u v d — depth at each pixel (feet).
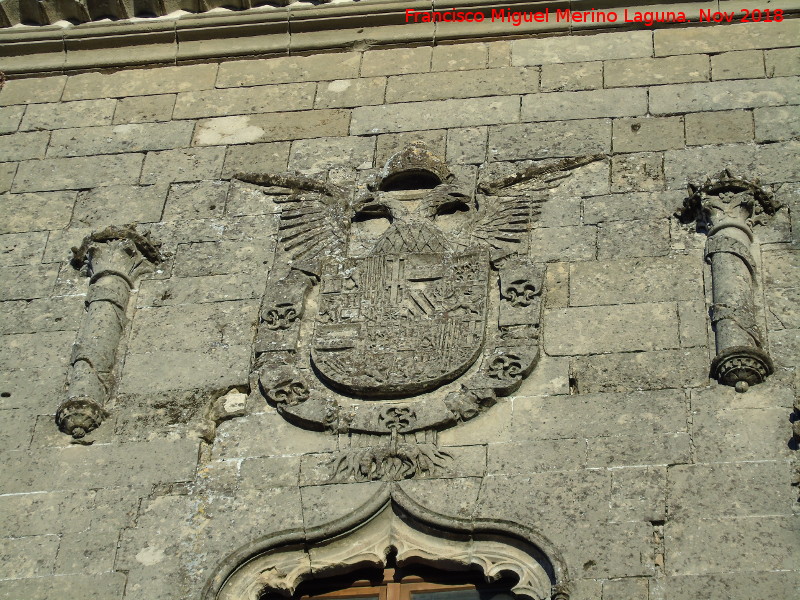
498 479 44.47
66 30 60.54
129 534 44.88
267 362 48.29
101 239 52.26
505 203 51.85
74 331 50.70
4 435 47.85
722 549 41.86
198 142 56.39
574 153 53.31
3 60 60.64
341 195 53.11
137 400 48.14
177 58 59.67
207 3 60.70
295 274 50.49
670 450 44.19
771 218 49.67
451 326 47.91
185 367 48.80
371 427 46.09
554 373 46.75
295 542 44.19
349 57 58.65
